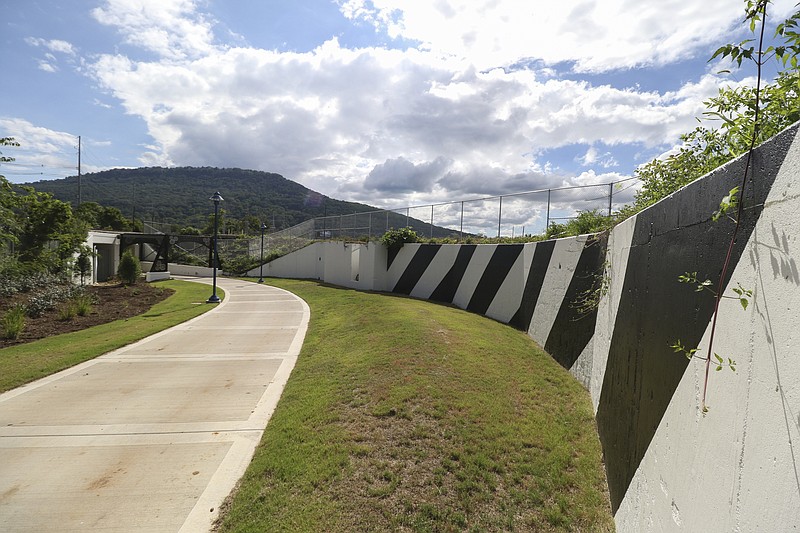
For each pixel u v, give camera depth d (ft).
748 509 4.09
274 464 11.51
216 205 51.93
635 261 10.89
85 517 9.68
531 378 18.60
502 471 11.09
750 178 4.69
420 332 25.32
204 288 71.46
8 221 48.39
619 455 10.01
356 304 42.34
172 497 10.43
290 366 22.17
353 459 11.57
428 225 60.29
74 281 65.62
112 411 15.94
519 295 33.55
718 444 4.93
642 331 9.45
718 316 5.33
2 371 20.75
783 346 3.74
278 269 103.71
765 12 5.14
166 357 24.16
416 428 13.19
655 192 14.15
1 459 12.33
